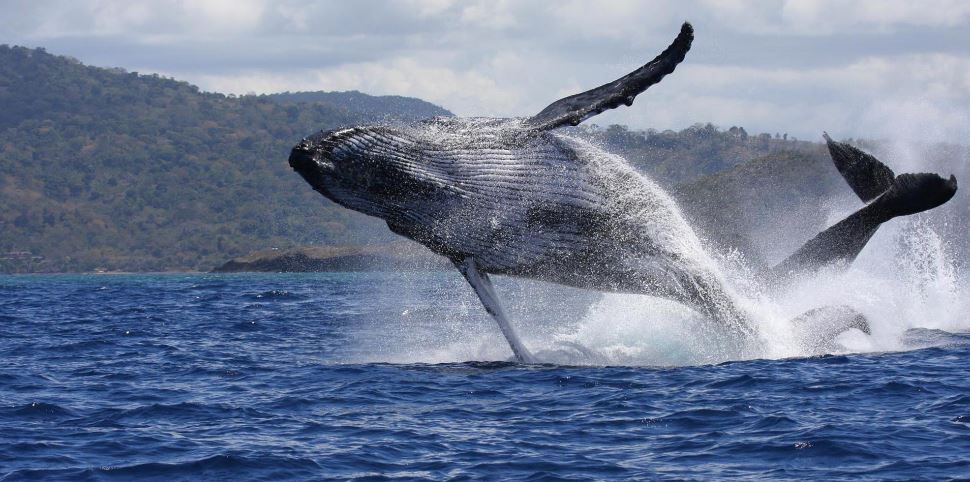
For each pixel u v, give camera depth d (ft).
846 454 95.61
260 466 96.58
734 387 122.83
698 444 100.68
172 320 267.80
